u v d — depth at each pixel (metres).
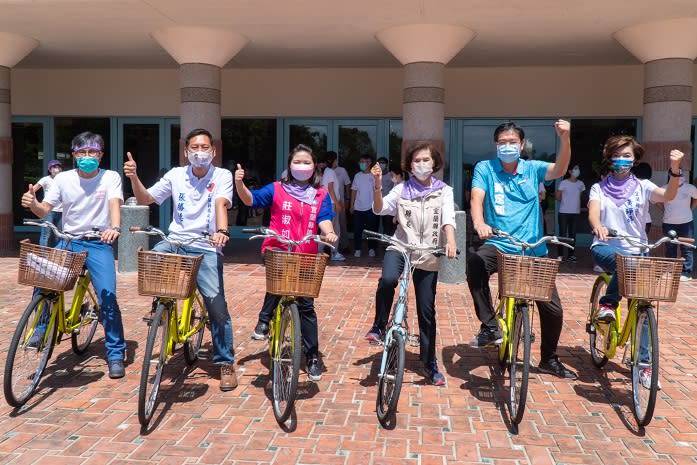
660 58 9.88
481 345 5.39
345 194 14.46
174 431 4.07
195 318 5.05
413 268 4.75
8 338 6.11
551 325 5.01
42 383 4.87
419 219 4.71
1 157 11.91
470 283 5.22
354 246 12.66
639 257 4.05
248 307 7.55
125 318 6.90
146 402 4.11
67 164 15.25
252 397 4.66
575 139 13.94
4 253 11.74
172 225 4.77
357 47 11.72
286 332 4.34
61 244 4.84
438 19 9.57
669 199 4.58
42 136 15.21
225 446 3.87
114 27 10.40
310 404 4.54
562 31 10.25
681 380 5.15
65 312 5.00
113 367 4.97
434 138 10.33
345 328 6.61
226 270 10.11
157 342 4.59
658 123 9.98
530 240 4.88
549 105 13.70
